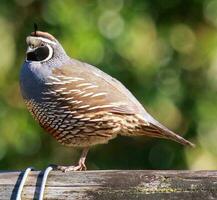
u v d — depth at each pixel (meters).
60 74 9.37
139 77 13.74
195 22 14.61
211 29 14.59
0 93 14.29
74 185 6.55
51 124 9.41
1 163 14.06
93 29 13.52
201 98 14.11
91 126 9.45
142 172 6.56
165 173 6.52
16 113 14.24
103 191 6.49
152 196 6.42
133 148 14.88
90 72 9.66
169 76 14.02
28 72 9.39
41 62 9.41
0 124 14.11
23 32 14.56
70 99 9.31
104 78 9.74
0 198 6.58
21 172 6.75
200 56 14.36
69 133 9.43
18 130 14.16
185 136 14.13
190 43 14.46
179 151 14.47
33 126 14.27
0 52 14.34
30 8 14.62
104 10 13.66
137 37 13.61
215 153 14.22
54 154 14.76
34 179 6.65
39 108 9.39
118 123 9.62
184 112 14.04
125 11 13.72
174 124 14.07
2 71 14.31
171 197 6.40
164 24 14.48
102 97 9.51
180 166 14.41
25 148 14.22
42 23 14.01
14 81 14.43
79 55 13.34
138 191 6.45
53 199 6.52
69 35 13.49
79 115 9.37
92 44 13.38
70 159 14.86
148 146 14.76
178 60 14.22
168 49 14.24
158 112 13.77
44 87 9.30
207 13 14.55
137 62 13.69
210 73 14.26
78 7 13.73
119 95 9.68
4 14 14.52
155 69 13.87
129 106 9.66
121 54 13.46
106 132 9.55
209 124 14.05
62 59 9.58
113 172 6.59
